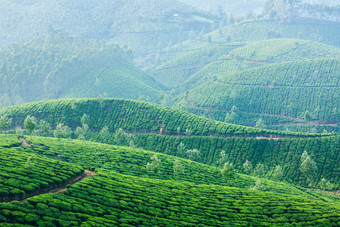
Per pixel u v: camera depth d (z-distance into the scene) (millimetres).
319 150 165625
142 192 89438
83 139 174750
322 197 128000
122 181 96500
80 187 81438
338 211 91062
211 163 169875
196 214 82750
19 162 88688
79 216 67438
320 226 80688
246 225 79875
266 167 164375
